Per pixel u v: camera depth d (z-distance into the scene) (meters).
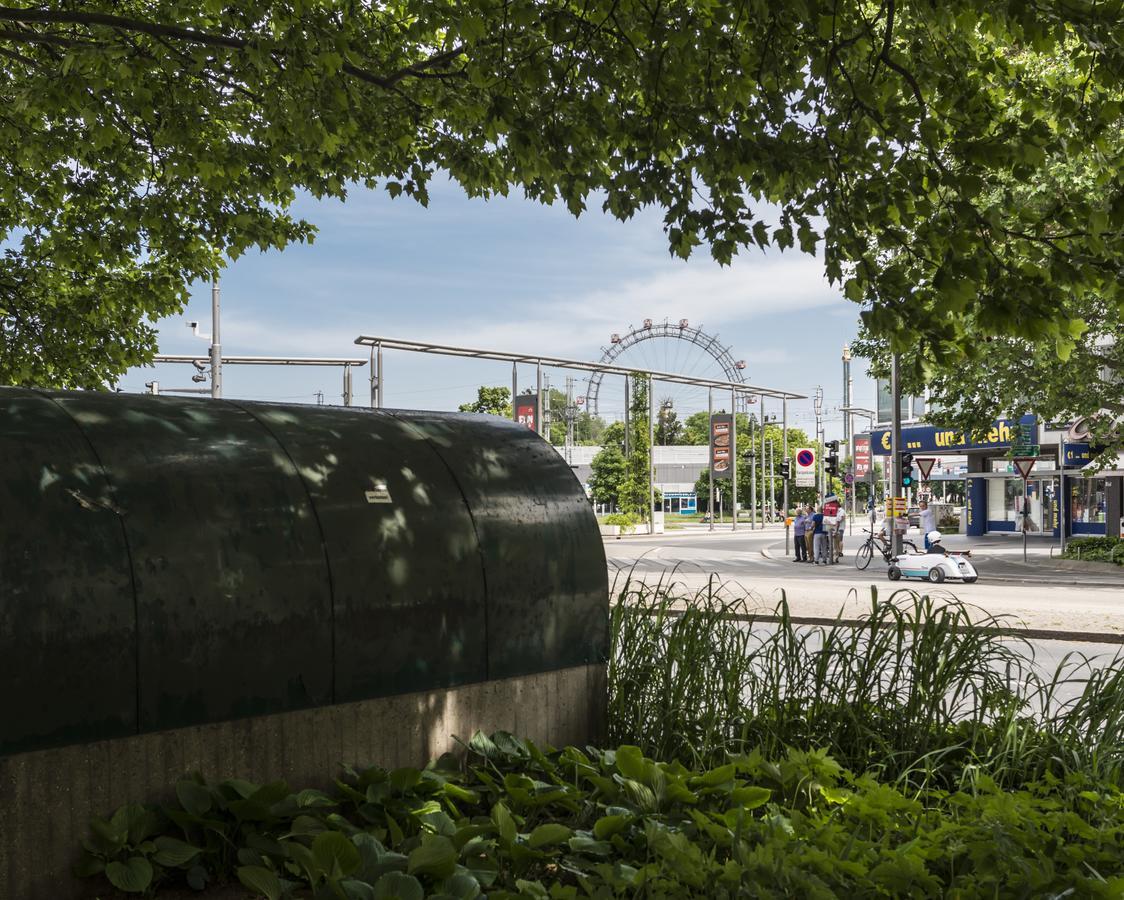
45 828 3.76
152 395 4.84
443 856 3.41
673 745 5.32
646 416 75.12
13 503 3.88
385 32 9.33
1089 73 5.63
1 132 10.12
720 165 5.84
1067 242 5.44
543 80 6.69
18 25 8.44
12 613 3.73
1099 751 4.72
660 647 5.93
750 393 74.50
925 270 5.57
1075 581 21.44
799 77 6.32
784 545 43.47
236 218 11.43
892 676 5.27
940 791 4.26
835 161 5.44
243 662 4.36
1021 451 28.08
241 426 4.86
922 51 6.24
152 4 9.25
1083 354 22.56
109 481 4.19
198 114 9.41
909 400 47.88
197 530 4.32
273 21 7.68
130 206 11.24
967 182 5.18
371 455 5.20
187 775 4.18
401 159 9.94
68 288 13.37
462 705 5.19
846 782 4.48
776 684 5.36
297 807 4.11
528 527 5.63
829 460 37.28
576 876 3.66
